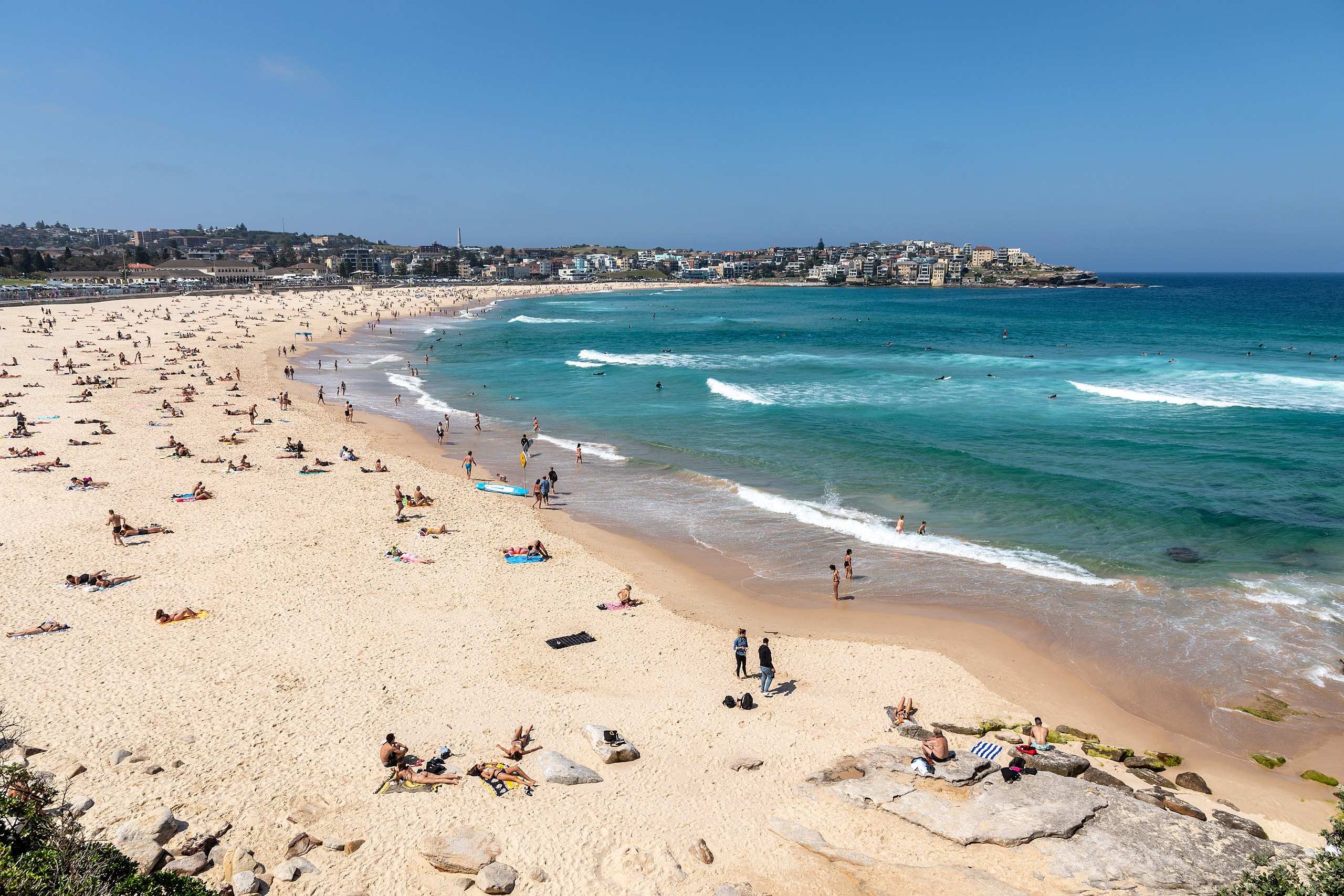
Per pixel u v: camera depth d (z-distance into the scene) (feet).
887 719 57.11
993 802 45.03
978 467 122.83
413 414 173.68
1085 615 74.13
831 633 71.97
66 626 67.62
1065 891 38.65
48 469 115.65
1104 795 45.50
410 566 84.94
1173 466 121.60
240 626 69.36
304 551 88.07
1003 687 62.49
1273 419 151.43
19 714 53.47
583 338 357.61
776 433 151.74
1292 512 99.09
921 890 38.52
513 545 92.79
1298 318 420.36
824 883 39.68
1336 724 57.21
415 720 55.21
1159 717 58.44
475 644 67.92
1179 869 39.47
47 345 259.19
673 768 50.19
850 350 298.35
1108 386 196.34
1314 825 46.26
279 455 130.11
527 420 168.45
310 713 55.47
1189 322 399.03
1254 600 76.13
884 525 98.94
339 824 43.34
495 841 42.04
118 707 55.16
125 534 89.35
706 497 111.75
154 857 38.37
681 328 418.72
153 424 149.59
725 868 40.70
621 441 147.13
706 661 66.18
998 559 87.45
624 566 87.35
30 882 31.04
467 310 551.18
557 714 56.80
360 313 465.88
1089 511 101.76
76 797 43.86
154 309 412.16
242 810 44.09
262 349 282.97
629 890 38.86
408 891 38.55
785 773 49.93
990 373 229.25
